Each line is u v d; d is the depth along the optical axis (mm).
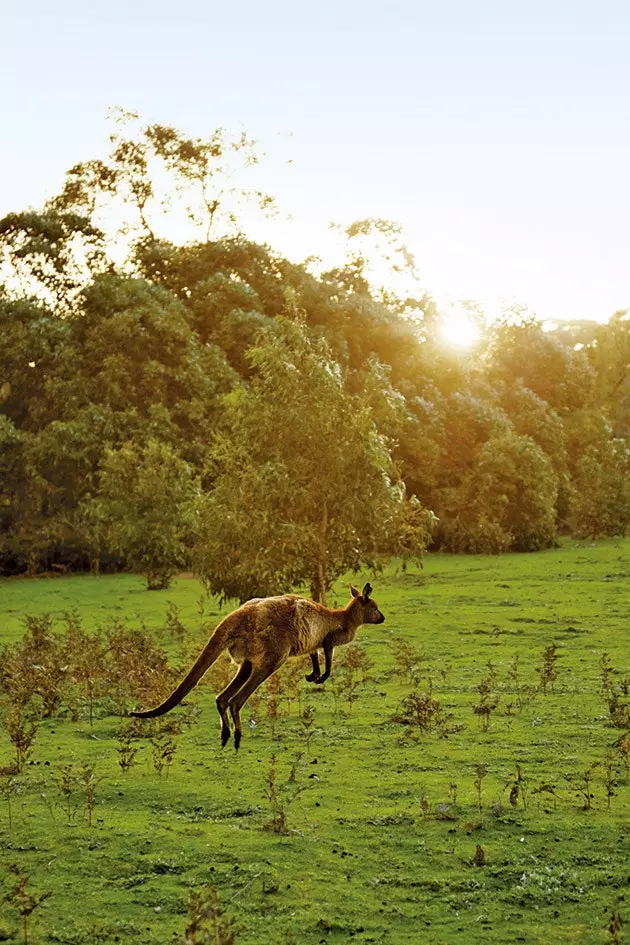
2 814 10922
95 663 19234
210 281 59344
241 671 12391
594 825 10242
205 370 53531
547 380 72062
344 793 11586
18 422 56875
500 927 7887
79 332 55531
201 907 7727
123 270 61875
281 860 9367
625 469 62656
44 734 15391
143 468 44156
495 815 10594
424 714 15031
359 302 63406
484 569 43906
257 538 25750
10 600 37688
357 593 13531
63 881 8906
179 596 38375
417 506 27406
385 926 7930
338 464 25766
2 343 53719
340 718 15961
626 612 28078
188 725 15766
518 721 15391
